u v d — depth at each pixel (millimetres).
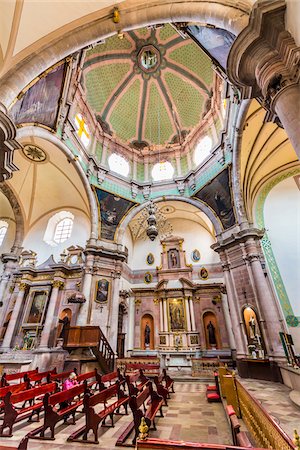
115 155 16656
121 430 4582
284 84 3818
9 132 5191
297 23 3480
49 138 10758
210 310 15352
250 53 4254
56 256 15219
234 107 10875
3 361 9750
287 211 11141
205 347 14438
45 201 16266
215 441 3893
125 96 17922
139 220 16922
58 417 4266
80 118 14109
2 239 16078
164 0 5945
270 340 9039
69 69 9219
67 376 7551
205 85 15938
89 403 4152
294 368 7098
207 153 15109
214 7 5324
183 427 4586
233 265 11438
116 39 15297
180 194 15320
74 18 5992
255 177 11977
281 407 5289
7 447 2270
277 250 10594
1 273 14664
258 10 3840
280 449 1872
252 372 9211
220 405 6125
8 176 5754
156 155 17906
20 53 5602
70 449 3727
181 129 18578
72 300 11383
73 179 14094
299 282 9719
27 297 13852
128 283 16891
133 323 16031
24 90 5801
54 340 12266
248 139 10703
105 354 9914
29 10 5508
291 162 11492
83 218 15867
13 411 4406
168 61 16812
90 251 12914
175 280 16359
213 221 13281
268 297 9656
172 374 11641
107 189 14609
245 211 11656
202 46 7312
